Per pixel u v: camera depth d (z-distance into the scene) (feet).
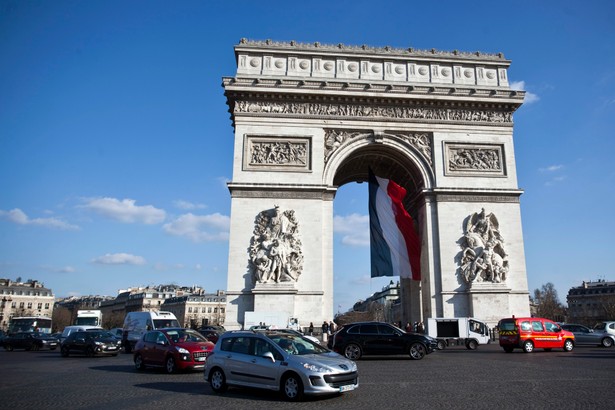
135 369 127.95
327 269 219.41
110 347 179.52
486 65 248.32
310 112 233.76
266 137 229.45
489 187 233.76
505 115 242.58
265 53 239.91
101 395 82.53
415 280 255.91
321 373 74.33
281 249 212.64
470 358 148.87
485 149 239.09
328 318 213.66
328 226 224.74
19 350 245.45
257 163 226.38
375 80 241.35
